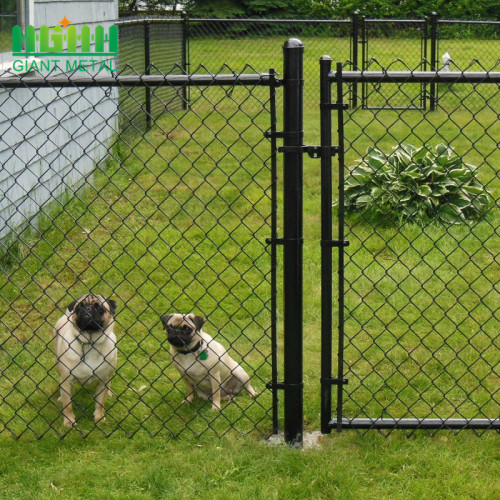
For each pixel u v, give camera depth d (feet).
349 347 23.06
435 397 20.01
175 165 44.98
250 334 24.18
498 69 73.61
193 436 18.01
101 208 36.68
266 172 43.78
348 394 19.39
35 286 27.68
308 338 23.80
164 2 123.24
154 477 16.01
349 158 47.21
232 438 17.79
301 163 16.28
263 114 61.31
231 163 45.78
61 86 16.35
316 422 18.52
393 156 35.35
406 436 17.62
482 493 15.48
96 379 18.72
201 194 39.17
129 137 51.62
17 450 17.37
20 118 32.24
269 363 20.42
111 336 18.75
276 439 17.60
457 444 17.26
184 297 26.91
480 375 21.21
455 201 34.63
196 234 33.19
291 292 16.65
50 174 36.29
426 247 31.48
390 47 82.53
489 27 83.20
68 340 18.52
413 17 107.86
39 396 20.10
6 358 22.26
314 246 31.94
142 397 20.18
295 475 16.29
